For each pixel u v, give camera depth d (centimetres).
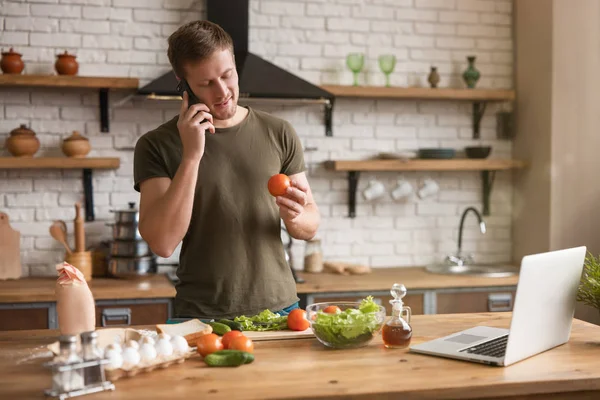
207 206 236
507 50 479
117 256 396
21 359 189
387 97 454
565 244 438
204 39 214
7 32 410
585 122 435
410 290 399
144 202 231
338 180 457
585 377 175
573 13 432
